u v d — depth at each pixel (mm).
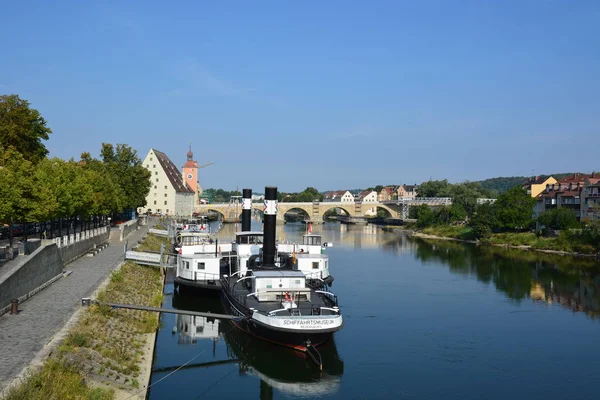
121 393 23359
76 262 50906
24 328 27156
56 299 34094
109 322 31328
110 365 25469
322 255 52469
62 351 23828
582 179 137750
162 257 57406
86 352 25203
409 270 75062
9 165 46438
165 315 44594
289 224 197625
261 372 32062
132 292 42969
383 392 29469
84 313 30469
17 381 19938
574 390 30297
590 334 41688
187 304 48875
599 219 99438
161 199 163625
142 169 105562
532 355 36344
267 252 43344
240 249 50969
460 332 41719
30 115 60219
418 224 161000
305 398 28359
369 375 32031
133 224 96438
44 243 44188
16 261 39625
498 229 126812
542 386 30828
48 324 28016
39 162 60406
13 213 41156
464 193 198625
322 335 33219
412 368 33375
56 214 53406
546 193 137875
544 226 117375
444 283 64125
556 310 49844
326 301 38688
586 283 64812
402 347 37625
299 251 54969
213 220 194500
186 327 40938
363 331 41562
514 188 123562
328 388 29875
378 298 54344
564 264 82812
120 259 54469
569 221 108688
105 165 97062
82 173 69438
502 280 66750
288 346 33188
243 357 34375
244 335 36812
